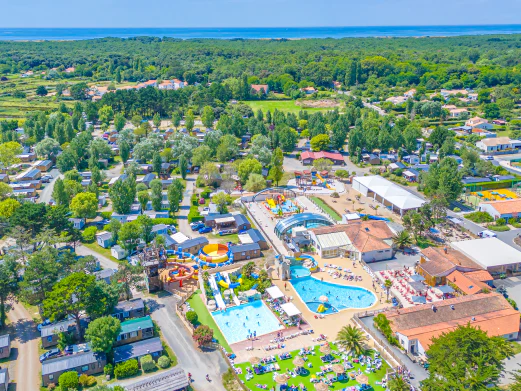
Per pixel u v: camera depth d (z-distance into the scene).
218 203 185.75
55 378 97.81
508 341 108.88
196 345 109.38
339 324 116.75
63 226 154.50
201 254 152.50
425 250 147.75
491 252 145.00
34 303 119.56
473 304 116.88
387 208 194.12
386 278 138.25
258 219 185.12
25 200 184.88
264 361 102.50
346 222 173.75
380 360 102.12
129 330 109.56
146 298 130.50
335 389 93.81
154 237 158.00
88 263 130.25
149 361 100.94
